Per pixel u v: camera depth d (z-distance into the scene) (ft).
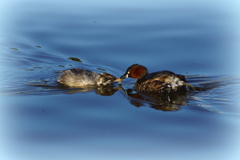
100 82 69.00
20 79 70.90
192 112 56.95
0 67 76.07
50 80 71.00
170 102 60.39
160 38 85.76
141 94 64.13
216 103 59.72
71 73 69.46
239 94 62.80
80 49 82.58
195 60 77.05
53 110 57.72
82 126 53.16
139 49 81.56
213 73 71.92
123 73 73.77
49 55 81.20
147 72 69.36
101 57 79.51
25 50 83.20
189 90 64.64
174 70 73.41
